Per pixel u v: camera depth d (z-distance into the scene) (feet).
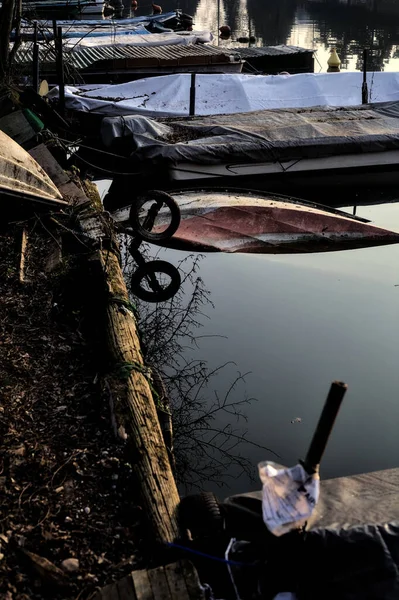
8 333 22.61
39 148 37.76
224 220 40.11
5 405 18.79
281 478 12.61
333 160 50.80
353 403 24.52
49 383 20.16
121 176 51.49
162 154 47.29
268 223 40.42
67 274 26.68
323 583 13.00
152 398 19.36
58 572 13.57
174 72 75.77
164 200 37.19
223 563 13.91
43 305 24.70
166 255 38.50
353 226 41.19
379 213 46.98
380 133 52.08
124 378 19.63
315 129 52.16
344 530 13.44
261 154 48.96
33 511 15.26
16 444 17.25
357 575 12.92
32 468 16.46
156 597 13.12
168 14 113.09
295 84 65.72
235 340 29.07
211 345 28.58
